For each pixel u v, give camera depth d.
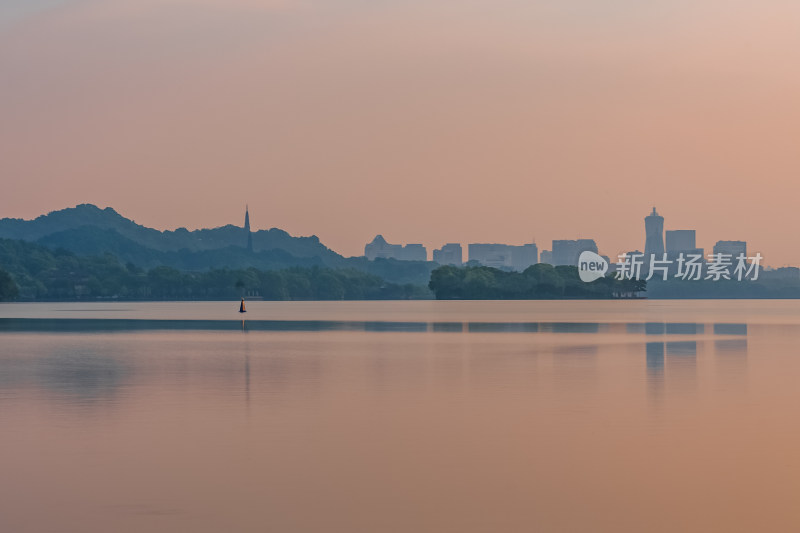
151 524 45.16
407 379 108.69
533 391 95.88
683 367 123.88
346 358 142.38
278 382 105.56
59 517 46.38
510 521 45.78
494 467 57.66
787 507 48.28
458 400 88.75
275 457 60.69
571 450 62.91
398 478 54.66
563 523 45.44
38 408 83.38
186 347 172.75
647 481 53.94
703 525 45.16
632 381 105.50
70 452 62.28
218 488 52.16
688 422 74.25
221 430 70.94
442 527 44.75
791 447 63.62
